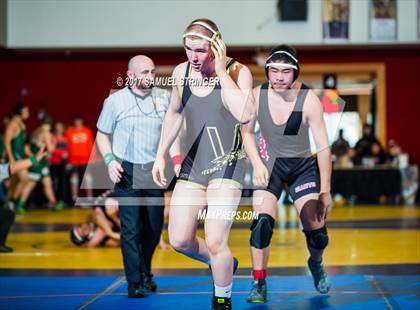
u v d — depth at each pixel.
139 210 7.90
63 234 15.05
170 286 8.63
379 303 7.45
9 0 25.58
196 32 5.98
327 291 7.86
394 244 12.88
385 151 26.23
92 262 10.88
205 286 8.61
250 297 7.52
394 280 8.88
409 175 23.95
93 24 25.69
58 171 23.36
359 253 11.66
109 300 7.76
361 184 23.67
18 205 20.45
